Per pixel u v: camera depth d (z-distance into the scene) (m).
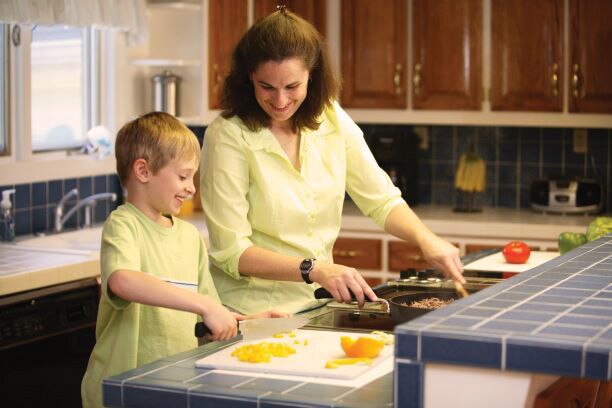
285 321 2.17
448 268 2.47
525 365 1.40
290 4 5.09
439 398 1.48
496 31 4.93
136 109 4.92
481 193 5.48
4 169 4.05
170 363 1.86
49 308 3.38
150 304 2.03
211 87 4.84
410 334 1.47
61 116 4.56
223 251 2.41
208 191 2.47
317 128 2.56
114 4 4.38
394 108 5.12
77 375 3.52
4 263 3.49
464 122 5.04
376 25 5.09
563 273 2.01
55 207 4.40
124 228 2.20
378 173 2.73
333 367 1.77
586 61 4.82
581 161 5.30
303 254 2.55
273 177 2.48
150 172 2.26
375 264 4.90
